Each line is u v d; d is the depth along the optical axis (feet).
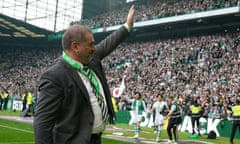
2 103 102.32
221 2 102.99
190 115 59.47
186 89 80.53
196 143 45.09
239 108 45.44
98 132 8.78
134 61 115.44
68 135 8.06
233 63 87.76
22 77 143.23
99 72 9.13
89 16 176.76
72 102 8.17
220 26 114.21
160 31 130.00
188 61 99.91
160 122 44.78
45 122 7.85
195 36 117.29
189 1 119.55
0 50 172.65
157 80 93.45
